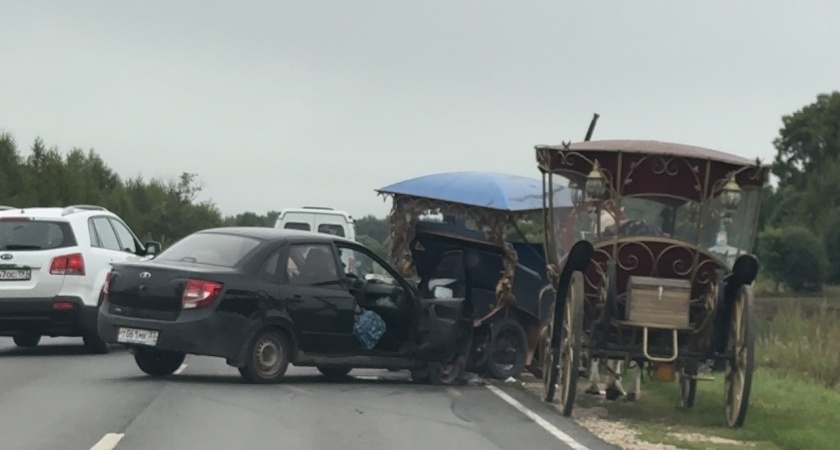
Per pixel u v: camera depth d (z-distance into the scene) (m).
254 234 16.61
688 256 14.46
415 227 20.33
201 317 15.50
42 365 17.91
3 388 14.77
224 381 16.28
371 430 12.38
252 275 15.96
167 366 16.86
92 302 19.62
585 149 14.58
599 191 14.45
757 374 20.92
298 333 16.28
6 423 11.97
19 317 19.17
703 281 14.56
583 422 14.09
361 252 17.30
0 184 49.06
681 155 14.30
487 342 18.73
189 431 11.74
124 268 16.17
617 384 16.81
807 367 22.34
